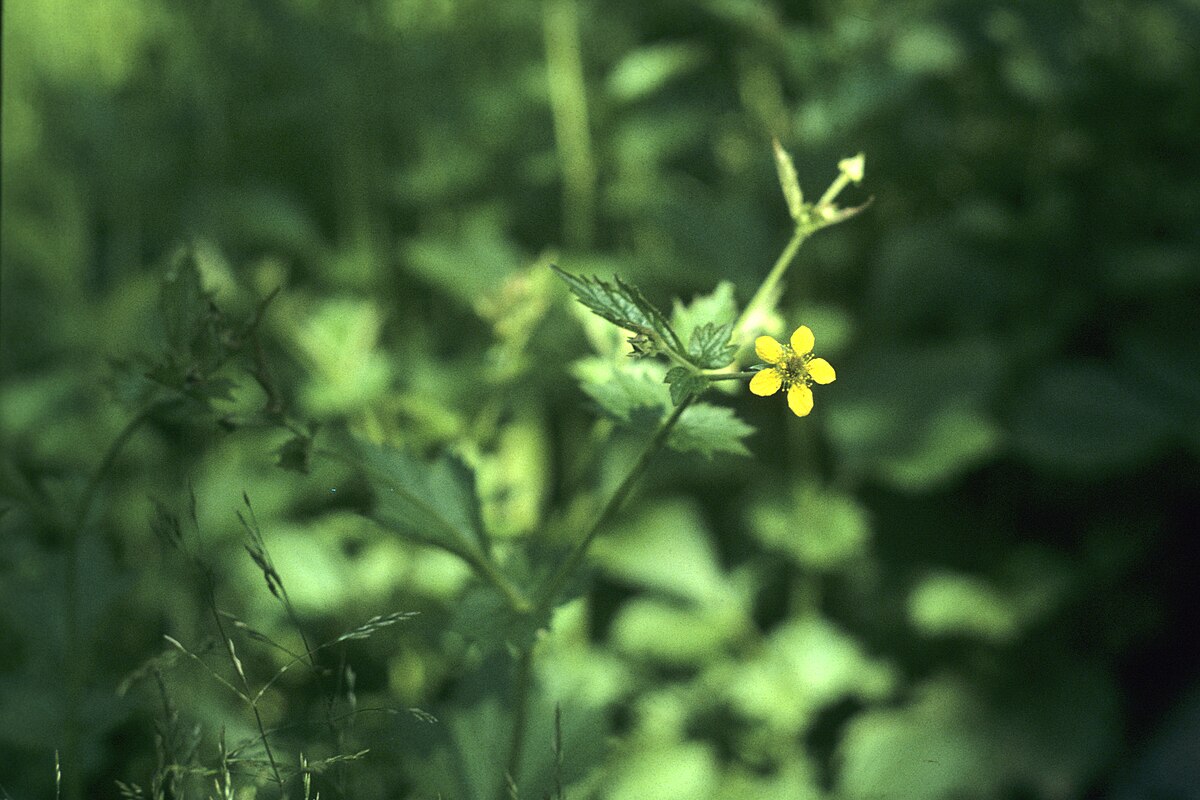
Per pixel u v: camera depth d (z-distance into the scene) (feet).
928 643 2.83
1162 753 2.55
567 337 2.30
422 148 2.87
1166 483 2.88
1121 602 2.84
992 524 2.91
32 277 2.90
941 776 2.54
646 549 2.61
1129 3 3.22
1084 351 3.04
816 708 2.68
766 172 2.57
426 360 2.48
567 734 1.69
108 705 1.77
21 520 1.98
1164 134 3.07
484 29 3.17
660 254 2.69
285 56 3.03
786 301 2.64
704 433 1.47
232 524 2.22
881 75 2.39
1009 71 2.98
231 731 1.77
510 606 1.54
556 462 2.89
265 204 2.55
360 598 2.20
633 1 3.25
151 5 3.01
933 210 3.18
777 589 2.85
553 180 3.11
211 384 1.46
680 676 2.63
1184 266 2.78
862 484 2.94
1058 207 2.93
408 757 1.67
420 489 1.53
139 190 2.96
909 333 3.03
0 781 1.89
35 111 2.79
